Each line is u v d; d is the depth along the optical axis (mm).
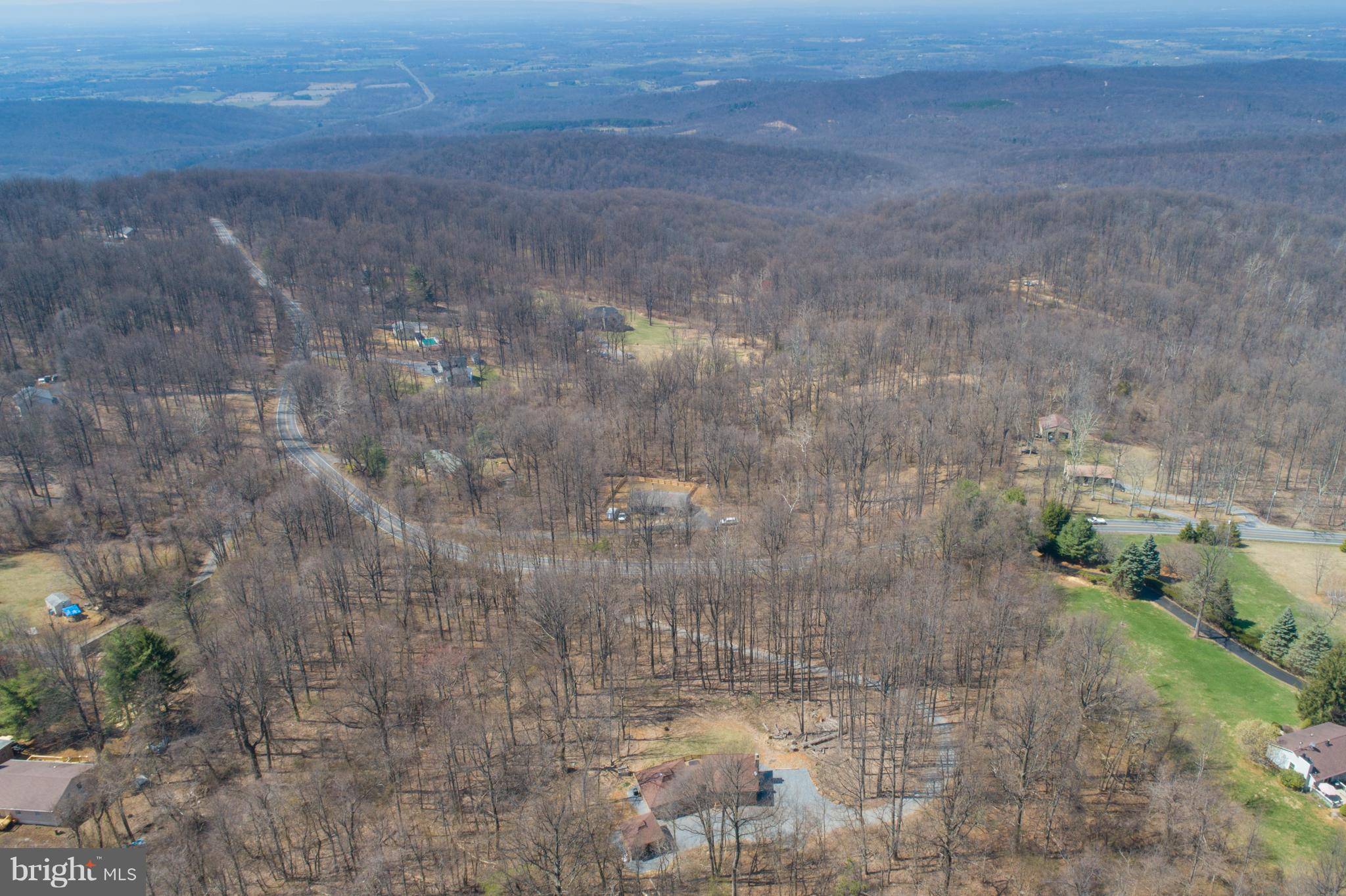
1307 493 173625
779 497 160250
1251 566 148000
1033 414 196875
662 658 124250
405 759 101625
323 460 181000
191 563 142500
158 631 120375
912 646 107875
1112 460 184250
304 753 103125
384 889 83562
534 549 140000
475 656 119750
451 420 189625
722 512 160500
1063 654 108688
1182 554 142875
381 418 190625
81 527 151125
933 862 88812
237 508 149750
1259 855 87938
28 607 131250
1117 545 146125
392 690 110625
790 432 187750
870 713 110188
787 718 111125
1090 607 136125
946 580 127125
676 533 153125
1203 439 183750
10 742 101312
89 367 197375
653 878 86188
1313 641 118562
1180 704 113750
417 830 92312
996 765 97438
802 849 89375
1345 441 175625
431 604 133375
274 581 121500
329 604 131625
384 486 168125
